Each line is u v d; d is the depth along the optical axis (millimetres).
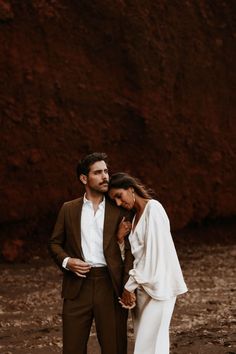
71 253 4840
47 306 9258
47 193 13711
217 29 15617
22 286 10828
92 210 4816
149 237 4645
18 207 13508
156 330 4672
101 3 14188
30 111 13492
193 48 15227
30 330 7738
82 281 4758
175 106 14969
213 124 15477
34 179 13602
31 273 11992
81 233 4789
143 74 14484
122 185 4750
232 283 10914
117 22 14320
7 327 7938
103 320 4758
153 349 4664
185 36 15125
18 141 13398
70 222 4824
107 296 4758
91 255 4758
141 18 14508
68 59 13922
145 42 14523
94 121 14148
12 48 13406
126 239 4789
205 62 15383
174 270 4723
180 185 15109
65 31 13945
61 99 13789
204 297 9672
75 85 13945
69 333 4801
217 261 13344
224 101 15672
